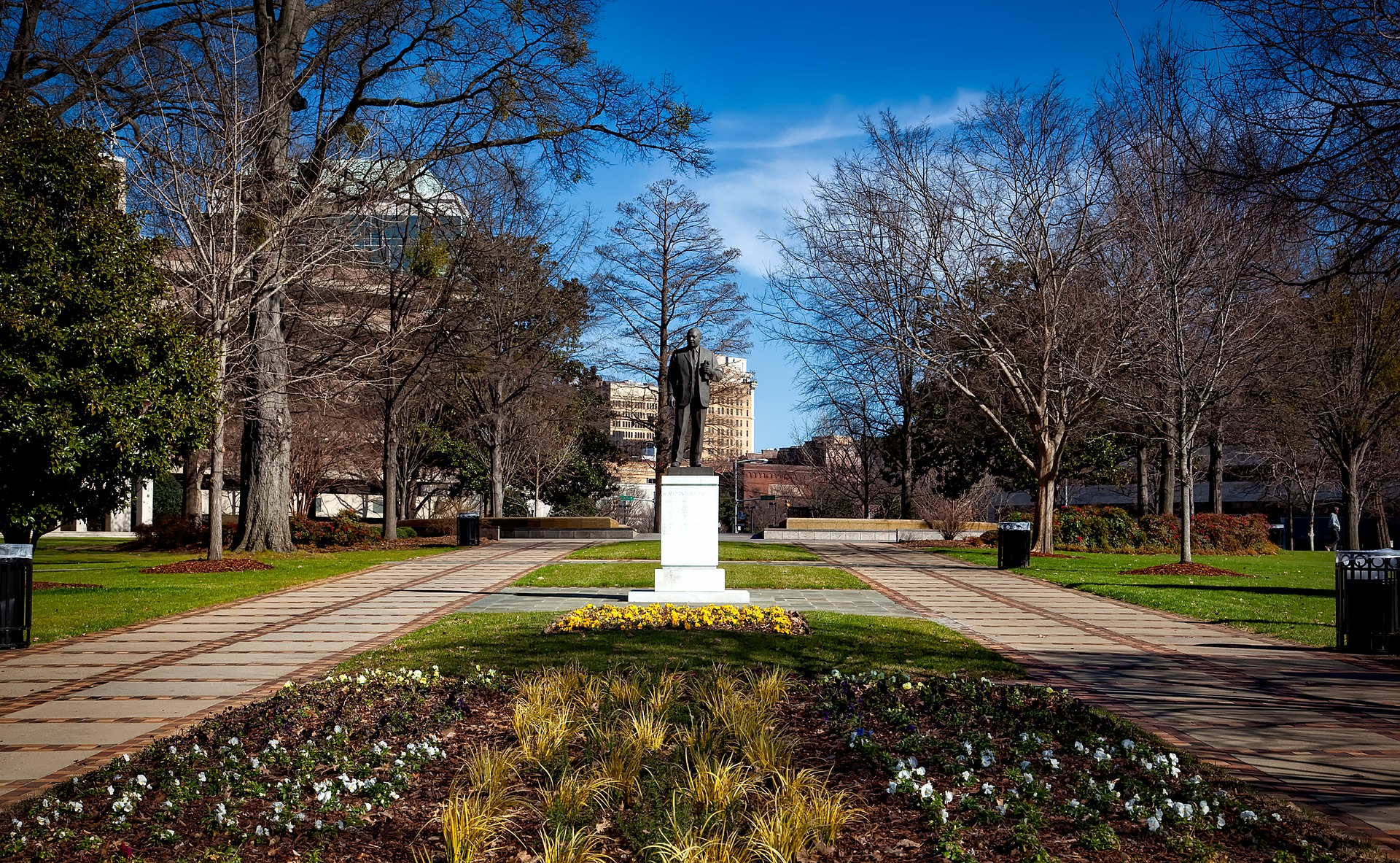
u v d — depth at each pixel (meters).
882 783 5.50
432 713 7.00
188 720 7.44
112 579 18.42
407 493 46.28
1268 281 15.37
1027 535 21.44
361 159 26.42
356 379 25.89
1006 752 6.13
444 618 12.76
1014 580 19.02
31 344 13.59
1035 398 25.45
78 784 5.46
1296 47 9.39
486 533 35.53
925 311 24.88
